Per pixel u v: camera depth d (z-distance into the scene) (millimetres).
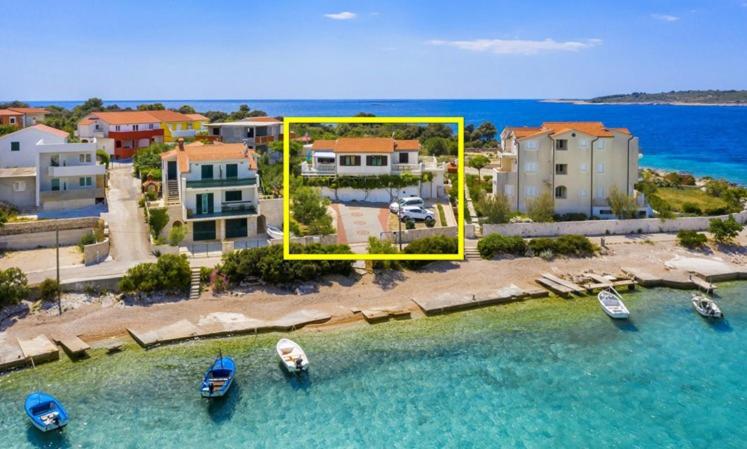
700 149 166375
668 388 33156
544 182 66062
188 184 53062
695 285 48188
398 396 32531
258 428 29547
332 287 46531
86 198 60312
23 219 53875
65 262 47406
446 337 39656
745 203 75375
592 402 31828
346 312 43156
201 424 29828
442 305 43906
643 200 66250
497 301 45219
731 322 41875
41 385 33125
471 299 44969
